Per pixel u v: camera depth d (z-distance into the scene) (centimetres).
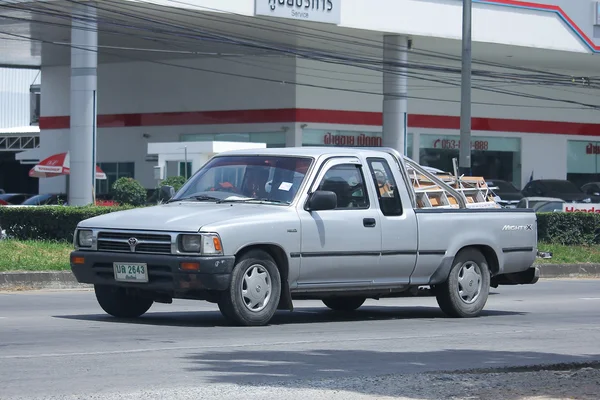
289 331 1296
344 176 1389
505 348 1198
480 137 5903
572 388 877
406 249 1427
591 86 6100
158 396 826
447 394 841
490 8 4791
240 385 883
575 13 5141
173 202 1398
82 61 3856
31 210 2525
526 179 6097
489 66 5756
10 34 4366
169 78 5544
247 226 1259
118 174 5759
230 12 3950
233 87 5291
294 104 5075
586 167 6412
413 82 5578
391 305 1791
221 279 1236
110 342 1149
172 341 1164
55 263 2134
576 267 2891
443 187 1627
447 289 1504
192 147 4156
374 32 4488
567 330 1416
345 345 1176
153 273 1250
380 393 844
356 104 5306
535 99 6128
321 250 1332
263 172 1379
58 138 5978
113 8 3875
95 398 814
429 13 4600
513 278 1636
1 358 1020
